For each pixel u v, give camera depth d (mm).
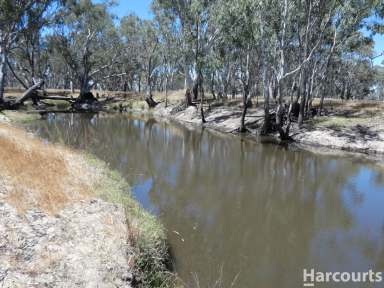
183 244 7379
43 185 7215
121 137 22578
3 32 29359
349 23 20453
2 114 22891
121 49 51312
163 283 5398
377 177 14531
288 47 23672
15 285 4152
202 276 6219
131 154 16922
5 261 4582
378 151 19125
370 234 8648
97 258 5043
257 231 8531
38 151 9617
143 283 5047
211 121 31812
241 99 40312
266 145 21750
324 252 7559
